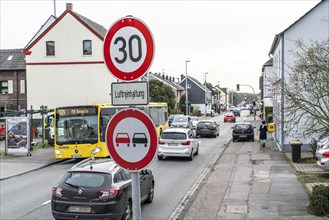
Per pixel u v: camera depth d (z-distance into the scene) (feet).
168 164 74.64
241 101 606.14
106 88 149.79
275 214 37.45
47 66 151.02
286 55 84.38
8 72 176.86
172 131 79.97
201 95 355.15
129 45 14.14
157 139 14.01
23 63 177.78
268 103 161.99
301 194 45.88
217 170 65.31
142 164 14.08
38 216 39.52
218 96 462.19
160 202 45.03
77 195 33.76
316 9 83.41
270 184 52.13
